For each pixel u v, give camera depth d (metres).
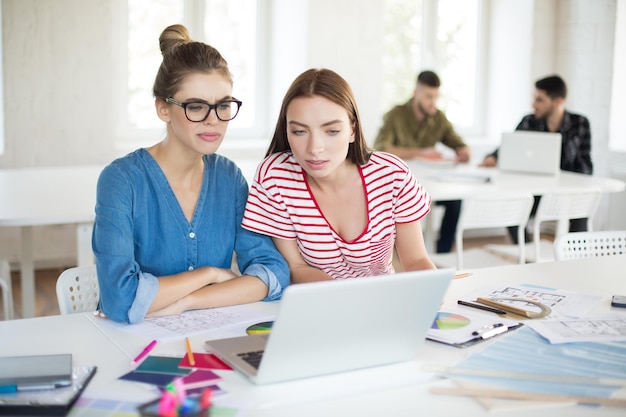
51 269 5.23
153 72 5.64
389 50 6.23
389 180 1.98
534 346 1.63
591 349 1.61
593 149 5.98
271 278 1.94
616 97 5.82
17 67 4.88
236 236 2.03
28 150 4.99
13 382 1.36
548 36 6.20
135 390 1.39
